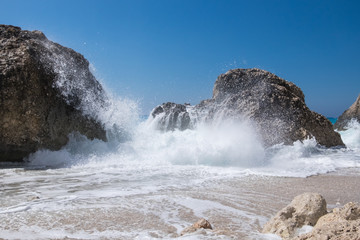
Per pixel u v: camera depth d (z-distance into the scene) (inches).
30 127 328.8
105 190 208.2
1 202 172.6
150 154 376.8
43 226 130.3
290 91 562.9
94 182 237.8
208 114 564.4
